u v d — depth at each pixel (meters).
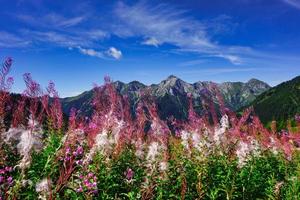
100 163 9.73
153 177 9.48
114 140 10.91
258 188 12.59
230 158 12.79
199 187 10.04
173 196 9.83
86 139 11.45
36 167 8.52
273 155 17.33
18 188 6.41
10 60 9.41
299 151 18.86
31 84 9.68
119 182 9.99
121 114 12.69
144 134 13.65
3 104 9.35
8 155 8.70
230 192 10.80
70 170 5.58
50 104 12.46
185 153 12.15
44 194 6.21
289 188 12.34
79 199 8.14
